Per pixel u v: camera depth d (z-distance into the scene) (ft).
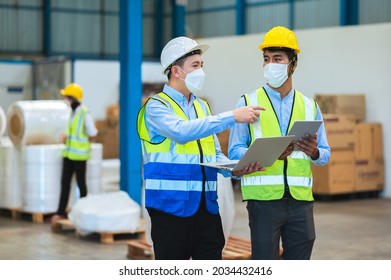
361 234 30.32
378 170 42.06
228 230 21.88
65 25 79.05
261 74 51.37
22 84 67.31
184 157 12.87
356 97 42.29
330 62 45.27
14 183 33.96
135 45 31.01
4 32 76.02
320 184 40.47
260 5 70.54
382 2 58.49
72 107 32.60
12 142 34.19
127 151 31.04
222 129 12.50
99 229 27.89
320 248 27.25
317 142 13.46
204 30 77.51
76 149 32.35
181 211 12.80
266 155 12.64
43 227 31.78
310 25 66.33
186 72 12.95
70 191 33.55
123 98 31.30
